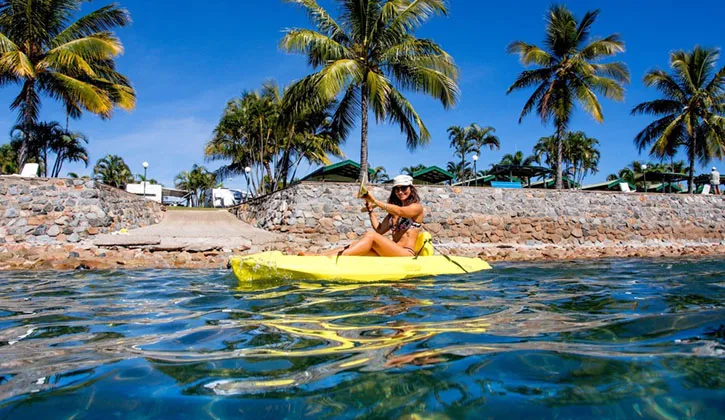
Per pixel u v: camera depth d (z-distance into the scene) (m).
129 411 1.34
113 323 2.74
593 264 8.33
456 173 48.41
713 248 15.01
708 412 1.28
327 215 13.30
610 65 18.69
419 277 4.64
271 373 1.66
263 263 4.45
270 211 15.39
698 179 34.06
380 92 13.98
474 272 5.15
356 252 4.83
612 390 1.44
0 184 10.76
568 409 1.31
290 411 1.33
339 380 1.57
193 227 15.03
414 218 5.32
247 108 26.34
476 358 1.79
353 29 14.97
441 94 14.94
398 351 1.93
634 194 16.33
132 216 14.08
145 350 2.04
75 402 1.42
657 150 22.98
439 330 2.33
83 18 14.81
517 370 1.65
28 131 14.39
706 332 2.20
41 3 14.09
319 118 23.97
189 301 3.55
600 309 2.94
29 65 13.10
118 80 16.97
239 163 30.30
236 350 2.00
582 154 43.34
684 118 22.66
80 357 1.95
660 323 2.43
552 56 19.88
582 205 15.62
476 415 1.28
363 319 2.64
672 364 1.69
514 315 2.75
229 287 4.33
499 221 14.62
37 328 2.62
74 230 11.09
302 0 14.19
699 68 22.33
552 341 2.07
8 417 1.31
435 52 14.61
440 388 1.48
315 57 15.16
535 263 8.84
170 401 1.41
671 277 5.27
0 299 3.92
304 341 2.14
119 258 9.02
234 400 1.41
